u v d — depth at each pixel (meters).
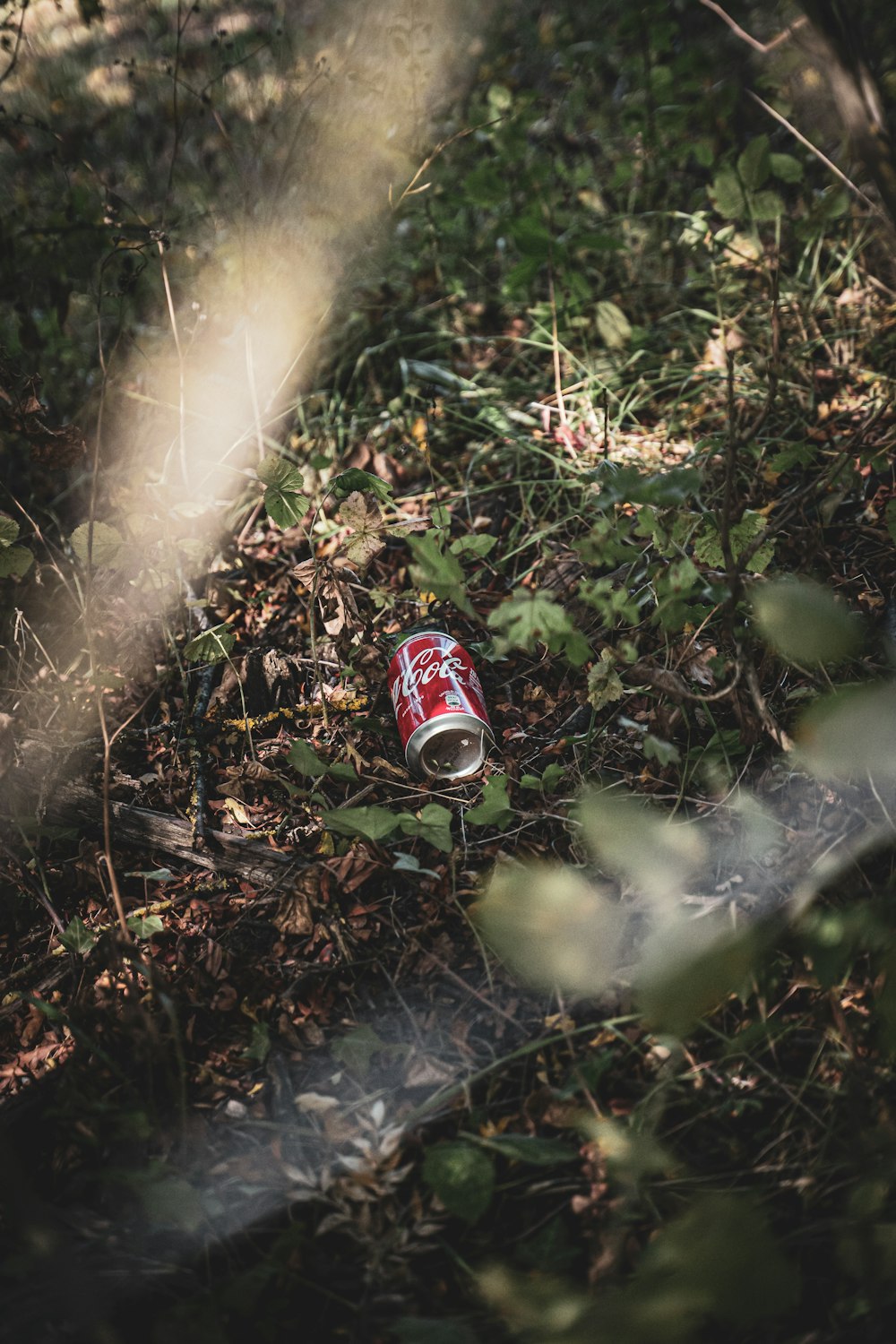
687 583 0.88
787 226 1.27
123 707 1.03
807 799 0.90
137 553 1.08
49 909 0.92
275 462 0.96
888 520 0.92
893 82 1.13
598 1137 0.79
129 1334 0.77
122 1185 0.81
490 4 1.55
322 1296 0.78
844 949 0.73
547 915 0.69
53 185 1.26
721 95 1.23
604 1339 0.70
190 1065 0.86
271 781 0.98
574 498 1.13
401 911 0.90
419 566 0.87
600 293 1.29
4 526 0.94
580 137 1.41
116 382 1.17
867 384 1.15
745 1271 0.70
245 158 1.32
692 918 0.85
